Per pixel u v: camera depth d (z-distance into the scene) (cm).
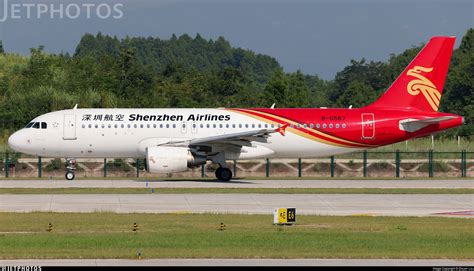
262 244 7925
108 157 16538
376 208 11331
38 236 8394
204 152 15888
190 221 9750
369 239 8256
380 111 16488
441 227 9275
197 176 18462
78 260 7081
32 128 16262
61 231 8894
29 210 10906
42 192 13250
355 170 19350
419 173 19300
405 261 7106
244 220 9869
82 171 19012
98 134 16175
